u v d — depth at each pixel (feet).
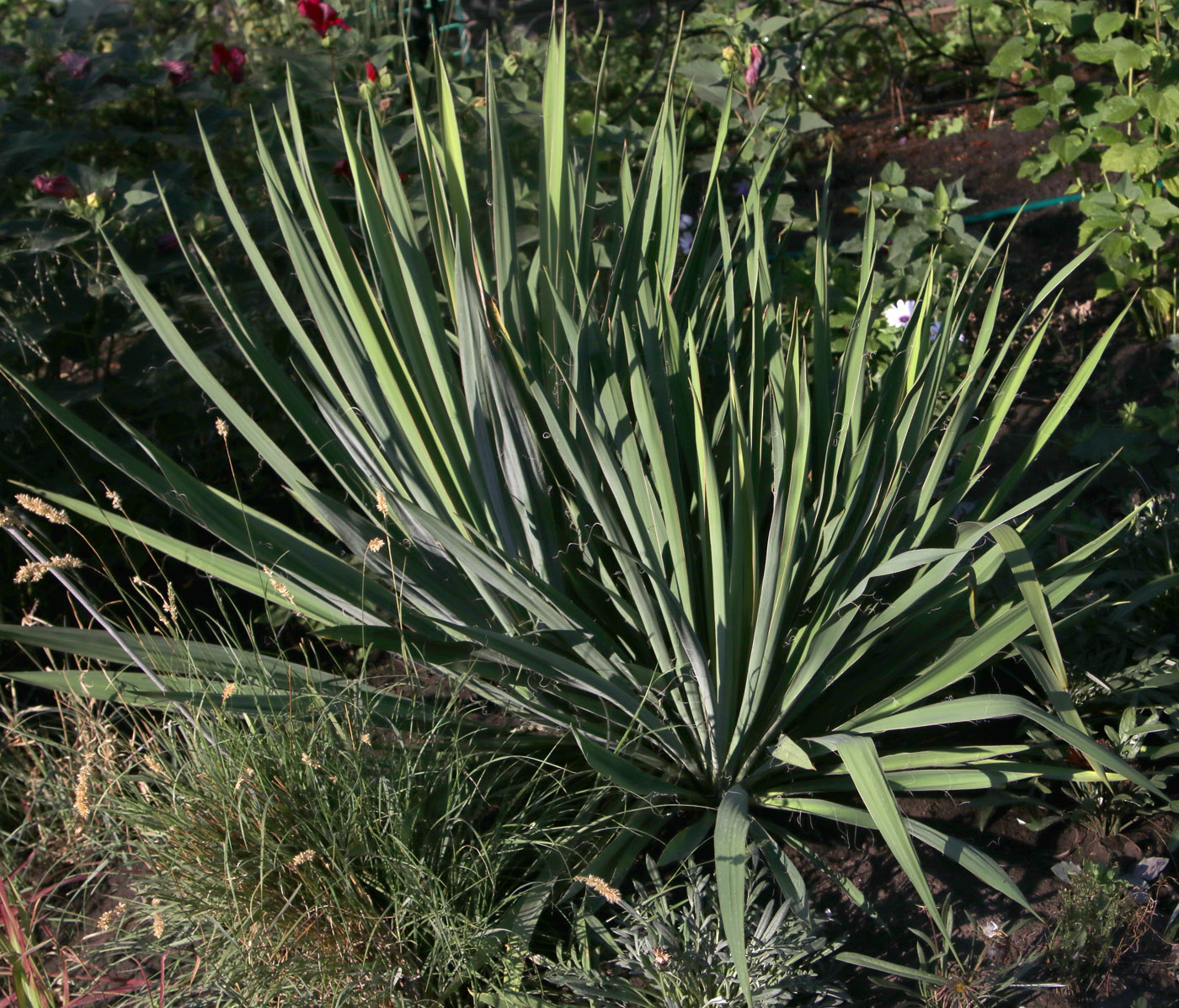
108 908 7.57
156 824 6.54
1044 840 7.15
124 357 10.23
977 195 16.05
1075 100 12.49
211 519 7.08
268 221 10.85
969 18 18.81
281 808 6.41
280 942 6.07
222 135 12.07
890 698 6.72
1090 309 13.08
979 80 19.48
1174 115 10.94
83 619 10.15
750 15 14.61
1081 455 10.56
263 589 7.50
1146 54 11.25
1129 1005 6.08
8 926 6.26
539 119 11.76
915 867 5.24
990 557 6.99
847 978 6.44
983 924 6.53
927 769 6.96
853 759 5.80
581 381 6.54
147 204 10.20
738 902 5.31
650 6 19.15
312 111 12.62
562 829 6.86
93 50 13.28
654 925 6.03
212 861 6.36
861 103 20.17
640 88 17.80
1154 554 8.43
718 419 7.23
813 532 6.68
